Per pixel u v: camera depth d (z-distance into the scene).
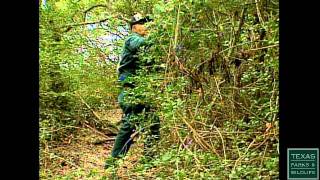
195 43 4.77
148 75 4.73
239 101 4.50
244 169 3.32
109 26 7.37
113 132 6.99
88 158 5.71
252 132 3.90
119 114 7.48
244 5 4.40
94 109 7.21
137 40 5.28
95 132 6.79
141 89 4.58
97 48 7.25
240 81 4.56
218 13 4.65
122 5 7.26
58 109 6.45
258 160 3.62
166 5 4.33
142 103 4.85
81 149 6.07
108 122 7.03
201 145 3.96
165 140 4.53
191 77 4.55
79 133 6.69
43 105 6.18
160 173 3.79
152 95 4.44
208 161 3.63
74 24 6.86
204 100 4.52
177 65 4.57
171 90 4.20
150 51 5.01
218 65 4.71
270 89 4.09
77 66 6.60
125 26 7.38
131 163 4.41
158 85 4.49
